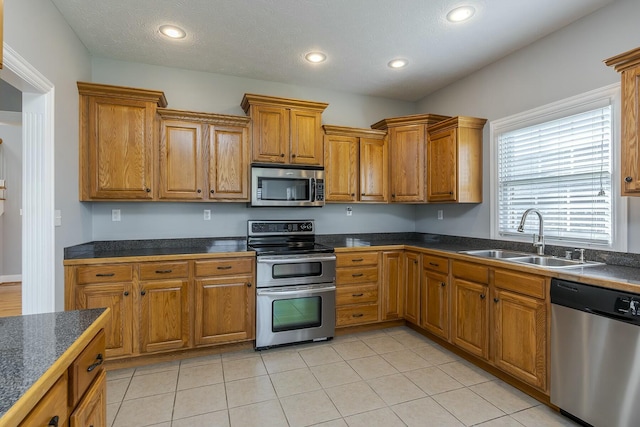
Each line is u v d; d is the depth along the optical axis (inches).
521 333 84.4
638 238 81.4
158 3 85.6
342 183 136.5
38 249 82.1
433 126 133.3
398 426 72.0
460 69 127.0
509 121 115.0
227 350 111.0
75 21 93.2
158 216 123.5
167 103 124.3
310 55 115.3
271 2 85.5
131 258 98.2
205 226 129.4
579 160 94.7
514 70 113.1
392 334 128.1
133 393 84.8
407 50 111.7
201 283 105.3
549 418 74.9
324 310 119.4
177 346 102.7
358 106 154.2
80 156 102.9
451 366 100.6
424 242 146.0
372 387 88.1
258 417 75.0
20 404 24.7
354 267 126.5
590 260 90.6
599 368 67.4
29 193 81.4
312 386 88.5
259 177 120.7
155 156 110.6
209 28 97.7
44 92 81.4
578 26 93.7
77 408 37.2
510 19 93.3
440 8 88.1
